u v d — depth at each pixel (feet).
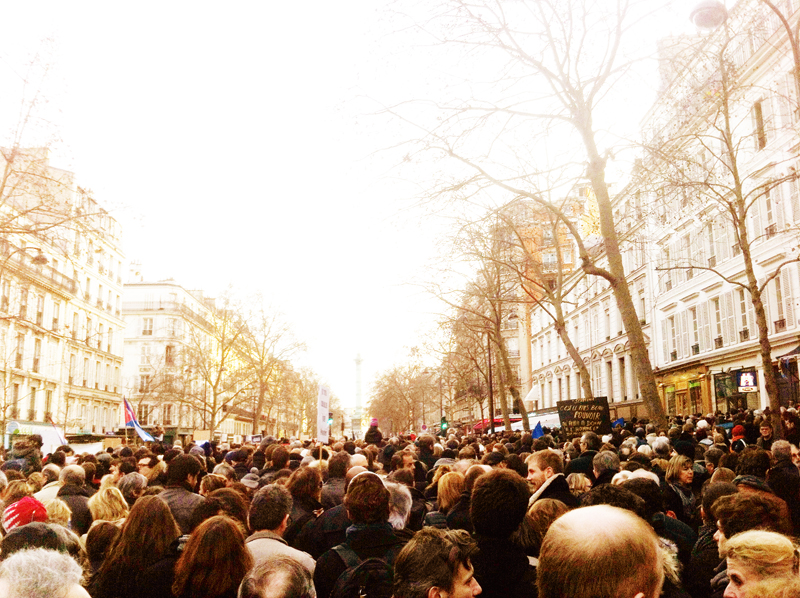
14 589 8.98
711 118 87.92
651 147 53.98
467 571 10.71
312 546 19.36
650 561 6.92
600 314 168.55
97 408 184.34
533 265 84.69
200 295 293.02
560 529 7.21
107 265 191.31
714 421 78.95
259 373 195.52
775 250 93.30
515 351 239.30
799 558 8.44
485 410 237.66
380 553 14.80
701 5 44.73
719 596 13.41
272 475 31.32
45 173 67.56
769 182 55.93
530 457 20.98
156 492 22.45
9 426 93.09
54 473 34.06
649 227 129.80
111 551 14.93
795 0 77.71
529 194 55.11
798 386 89.81
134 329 251.19
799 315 89.25
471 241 74.33
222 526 13.38
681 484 25.55
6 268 78.69
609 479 24.34
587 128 51.93
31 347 143.23
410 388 270.67
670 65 53.88
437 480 28.66
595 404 59.31
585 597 6.73
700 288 117.08
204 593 12.84
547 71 50.19
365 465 28.32
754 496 13.82
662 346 134.82
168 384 194.08
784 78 83.97
